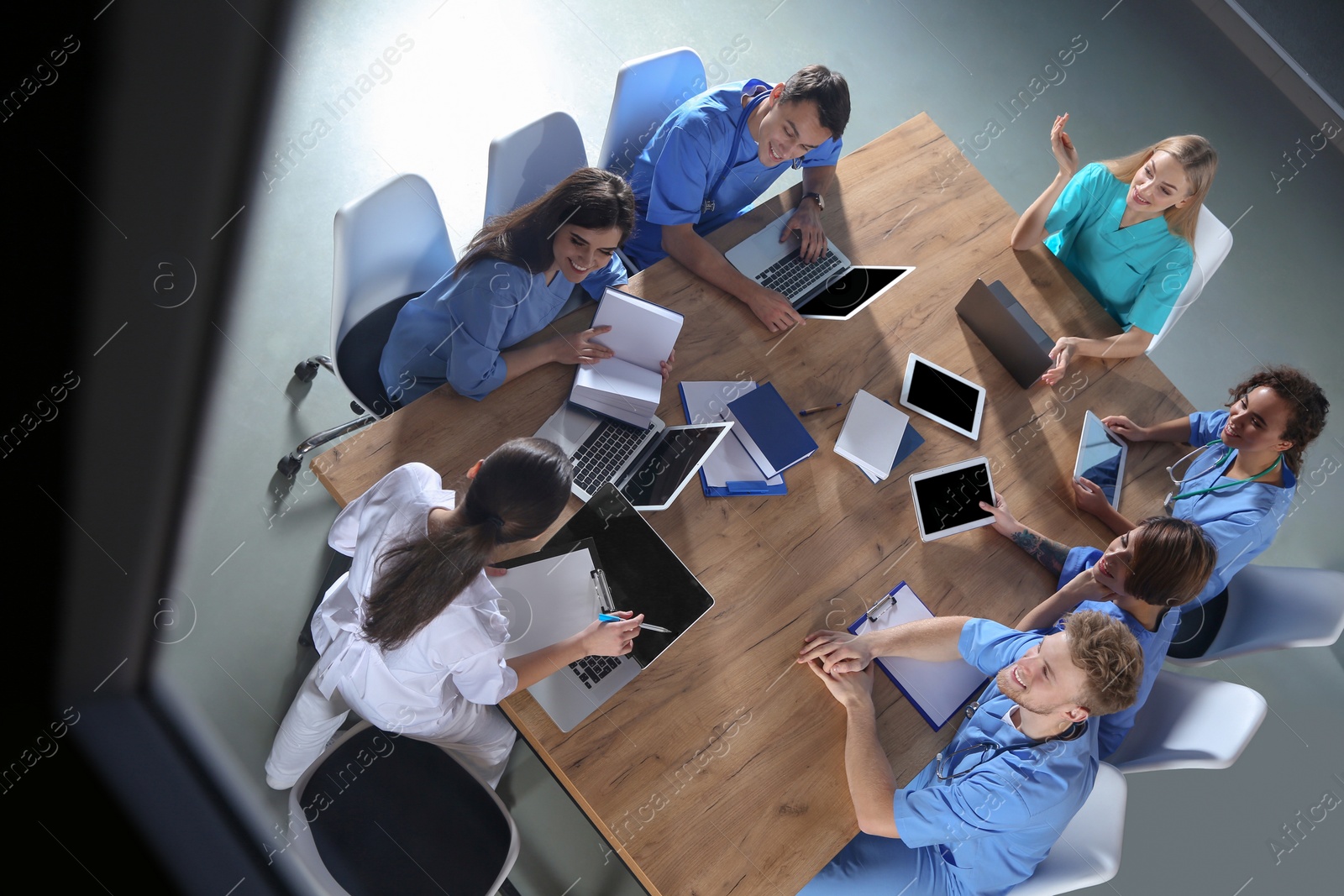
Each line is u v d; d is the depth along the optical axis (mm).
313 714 1749
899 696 1917
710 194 2520
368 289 2082
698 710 1793
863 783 1754
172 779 2197
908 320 2340
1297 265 3801
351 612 1752
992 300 2262
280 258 2812
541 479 1492
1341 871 2664
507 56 3328
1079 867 1777
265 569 2424
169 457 2473
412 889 1637
